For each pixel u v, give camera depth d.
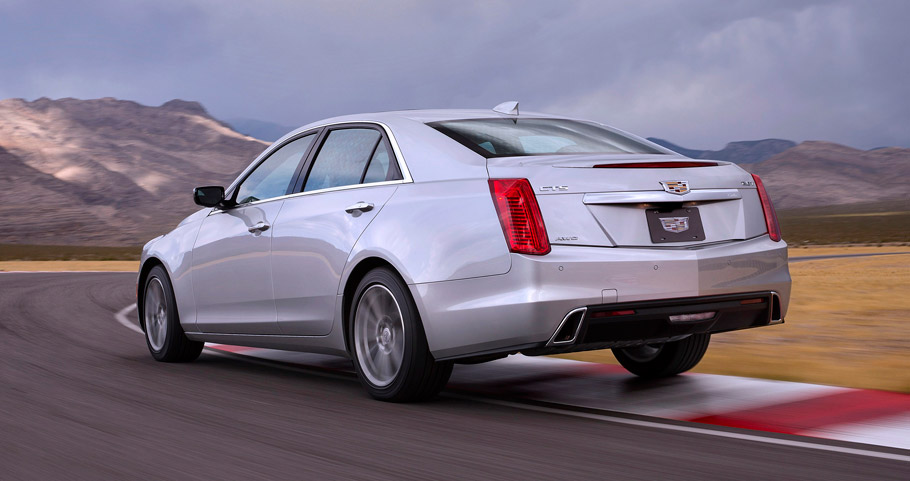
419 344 4.41
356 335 4.78
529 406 4.56
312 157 5.34
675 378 5.40
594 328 4.05
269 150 5.82
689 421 4.15
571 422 4.13
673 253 4.16
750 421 4.10
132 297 14.05
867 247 72.50
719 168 4.52
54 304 12.50
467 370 5.93
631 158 4.40
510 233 4.05
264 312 5.42
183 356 6.40
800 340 7.57
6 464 3.38
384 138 4.86
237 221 5.69
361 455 3.49
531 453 3.50
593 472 3.20
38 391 5.05
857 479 3.07
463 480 3.10
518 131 4.82
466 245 4.18
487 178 4.23
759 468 3.23
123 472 3.25
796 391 4.81
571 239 4.05
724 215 4.43
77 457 3.47
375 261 4.64
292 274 5.14
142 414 4.36
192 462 3.38
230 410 4.47
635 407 4.50
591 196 4.11
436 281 4.25
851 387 4.95
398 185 4.62
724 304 4.32
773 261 4.53
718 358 6.34
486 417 4.26
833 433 3.82
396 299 4.46
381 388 4.64
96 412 4.41
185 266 6.13
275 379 5.59
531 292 3.97
